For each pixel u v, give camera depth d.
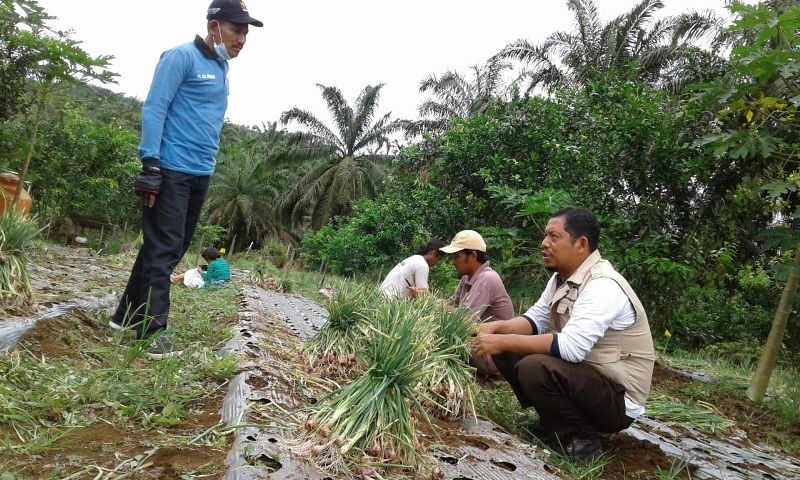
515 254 7.76
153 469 1.87
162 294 3.56
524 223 7.39
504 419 3.45
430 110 22.14
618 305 2.97
